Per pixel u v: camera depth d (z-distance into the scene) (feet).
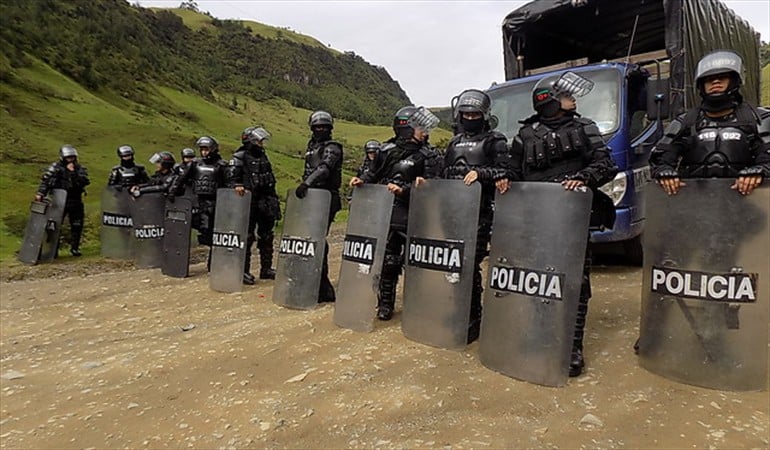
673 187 10.69
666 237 10.84
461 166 13.60
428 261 13.67
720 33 26.76
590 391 10.55
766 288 9.86
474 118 13.62
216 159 25.26
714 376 10.20
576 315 10.75
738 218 9.99
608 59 30.73
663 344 10.89
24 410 10.92
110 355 14.14
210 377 12.14
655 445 8.53
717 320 10.19
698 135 11.48
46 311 19.71
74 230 34.53
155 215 28.89
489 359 11.81
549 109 12.07
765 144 10.79
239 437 9.34
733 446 8.39
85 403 11.09
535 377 10.98
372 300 14.88
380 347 13.53
